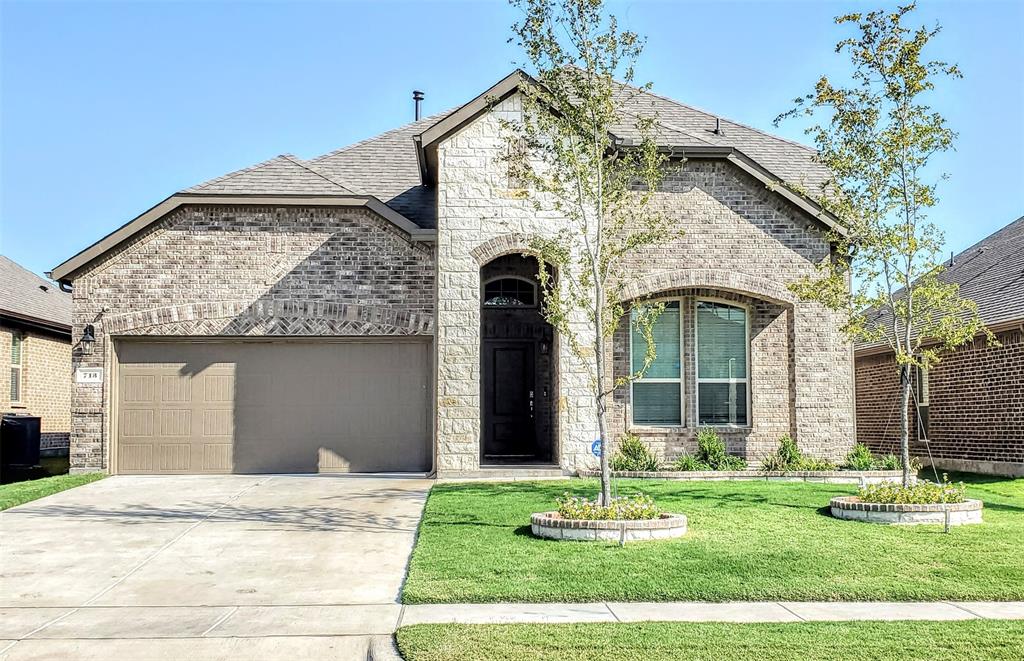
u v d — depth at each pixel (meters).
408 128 20.42
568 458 15.57
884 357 22.34
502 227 15.63
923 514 10.80
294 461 16.45
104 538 10.59
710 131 18.77
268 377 16.58
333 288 16.55
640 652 6.19
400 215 16.48
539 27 10.88
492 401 19.20
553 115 11.54
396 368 16.66
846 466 15.82
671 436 16.47
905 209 11.92
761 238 16.61
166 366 16.52
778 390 16.78
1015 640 6.46
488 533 10.23
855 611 7.47
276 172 17.05
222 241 16.55
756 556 9.04
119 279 16.42
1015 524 10.86
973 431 18.53
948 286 11.90
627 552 9.20
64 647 6.63
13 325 20.75
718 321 17.02
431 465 16.52
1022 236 22.39
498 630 6.74
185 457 16.38
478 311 15.53
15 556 9.72
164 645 6.66
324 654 6.47
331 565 9.19
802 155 18.61
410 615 7.37
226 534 10.75
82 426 16.20
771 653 6.16
